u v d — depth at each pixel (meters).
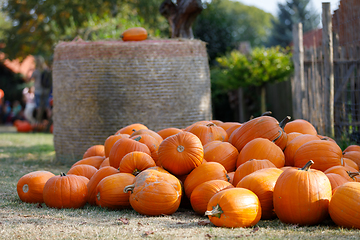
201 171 3.64
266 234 2.80
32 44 19.28
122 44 6.47
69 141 6.70
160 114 6.55
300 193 3.01
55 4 17.88
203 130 4.41
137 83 6.47
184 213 3.58
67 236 2.74
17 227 2.94
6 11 19.16
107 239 2.68
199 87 6.91
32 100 16.36
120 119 6.47
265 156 3.85
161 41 6.69
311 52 7.53
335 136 7.36
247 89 14.00
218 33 17.55
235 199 2.98
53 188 3.70
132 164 3.81
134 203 3.38
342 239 2.65
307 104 7.56
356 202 2.89
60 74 6.76
